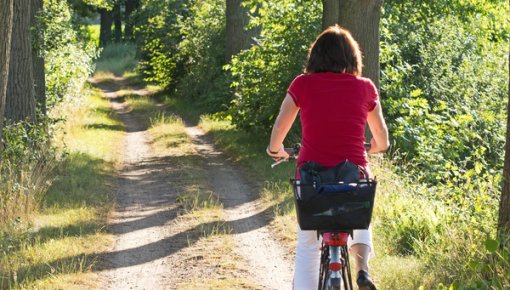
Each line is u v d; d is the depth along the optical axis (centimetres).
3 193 1199
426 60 2152
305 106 518
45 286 841
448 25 2342
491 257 708
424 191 1195
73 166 1747
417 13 2347
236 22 2948
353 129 512
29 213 1230
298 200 487
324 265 518
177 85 3900
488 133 1875
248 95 2198
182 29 3750
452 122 1775
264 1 2164
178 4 4119
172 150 2189
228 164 1947
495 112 2034
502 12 2709
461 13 2559
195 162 1962
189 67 3769
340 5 1620
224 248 1036
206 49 3438
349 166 501
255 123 2186
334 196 483
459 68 2166
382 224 1052
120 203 1441
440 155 1659
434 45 2211
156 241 1107
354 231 537
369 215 489
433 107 2061
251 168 1842
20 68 1703
